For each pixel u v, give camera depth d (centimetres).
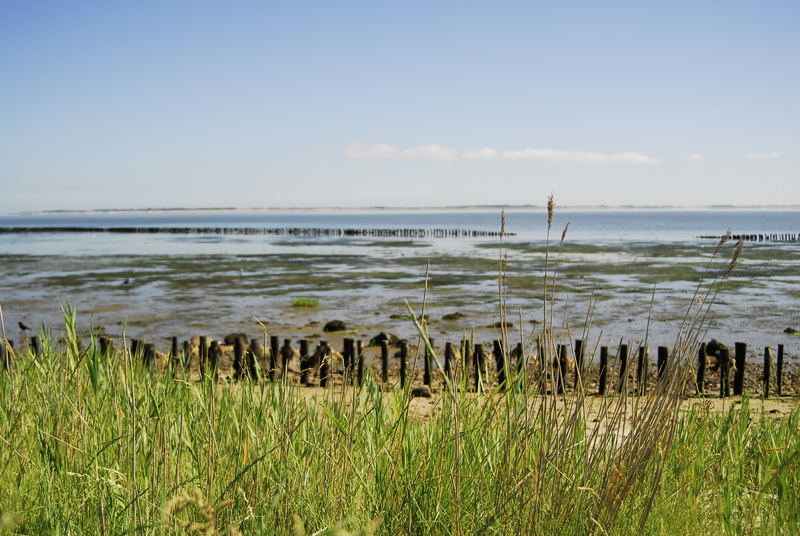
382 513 327
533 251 5909
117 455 368
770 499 395
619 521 323
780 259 4797
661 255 5212
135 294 3005
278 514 314
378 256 5519
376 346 1791
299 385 496
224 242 8494
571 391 927
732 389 1196
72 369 484
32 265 4628
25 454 378
